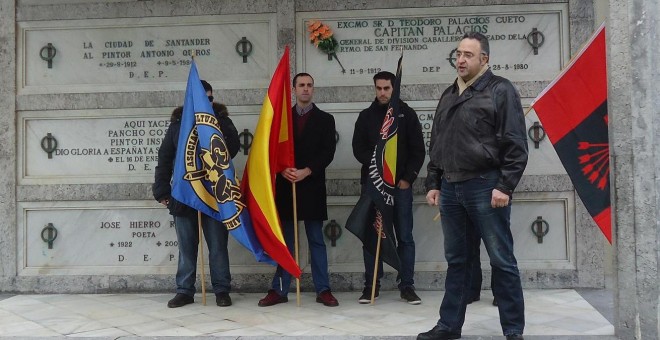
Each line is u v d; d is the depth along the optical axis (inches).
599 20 227.1
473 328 174.7
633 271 159.2
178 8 235.6
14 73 236.8
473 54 153.9
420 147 210.5
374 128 211.0
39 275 234.5
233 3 234.4
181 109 217.3
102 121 236.4
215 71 235.6
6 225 235.6
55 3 237.0
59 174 236.5
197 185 203.5
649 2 155.6
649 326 156.7
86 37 237.3
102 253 235.6
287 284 211.6
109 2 236.5
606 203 177.9
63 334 172.2
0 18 236.4
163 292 232.5
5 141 235.8
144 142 236.1
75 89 236.4
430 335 161.0
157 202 234.2
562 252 226.8
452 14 230.1
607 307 196.5
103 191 235.0
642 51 156.5
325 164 208.8
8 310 203.8
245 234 199.8
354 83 232.4
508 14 229.1
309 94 209.5
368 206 205.5
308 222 211.0
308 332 171.6
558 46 228.4
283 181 211.8
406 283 208.7
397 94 198.2
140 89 235.9
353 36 233.0
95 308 206.1
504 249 154.3
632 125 158.7
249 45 234.5
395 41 231.8
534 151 227.8
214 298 220.8
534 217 227.5
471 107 154.3
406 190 209.5
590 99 180.4
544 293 217.5
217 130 203.5
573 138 182.2
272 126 202.7
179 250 211.5
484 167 154.1
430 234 228.8
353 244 231.0
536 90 227.1
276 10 233.3
